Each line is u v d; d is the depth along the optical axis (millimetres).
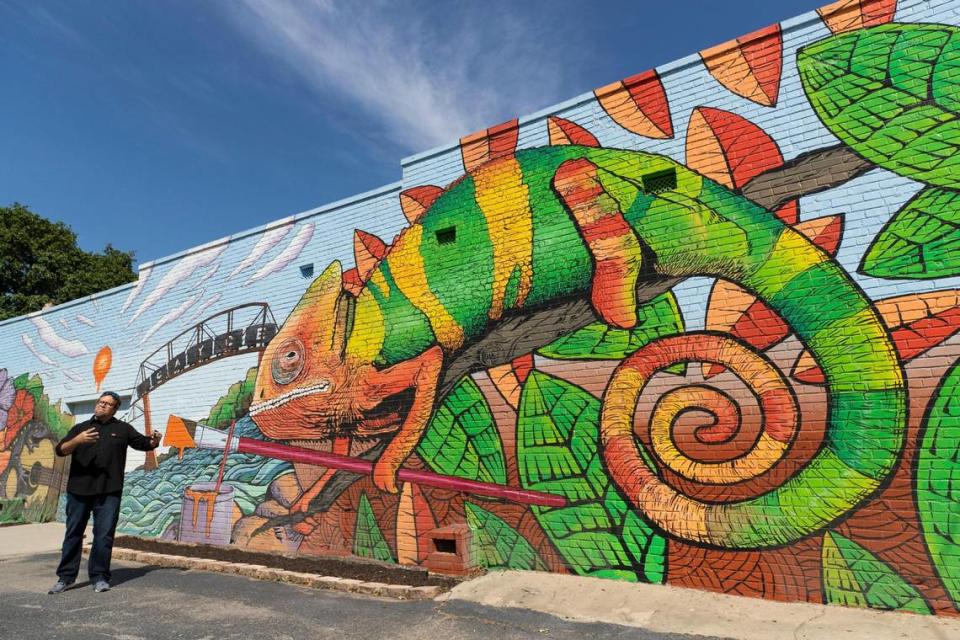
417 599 5617
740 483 5238
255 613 5344
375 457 7418
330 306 8344
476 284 6992
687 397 5562
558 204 6594
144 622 5145
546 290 6492
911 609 4516
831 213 5227
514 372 6523
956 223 4758
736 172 5699
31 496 12391
